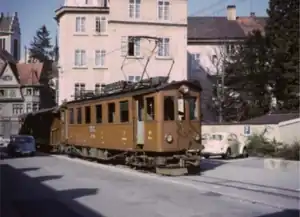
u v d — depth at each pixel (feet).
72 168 79.51
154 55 152.15
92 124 89.15
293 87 151.64
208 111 178.40
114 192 49.62
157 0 152.76
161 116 65.05
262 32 195.42
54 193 50.03
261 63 160.04
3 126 295.89
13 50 422.00
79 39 161.38
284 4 155.53
